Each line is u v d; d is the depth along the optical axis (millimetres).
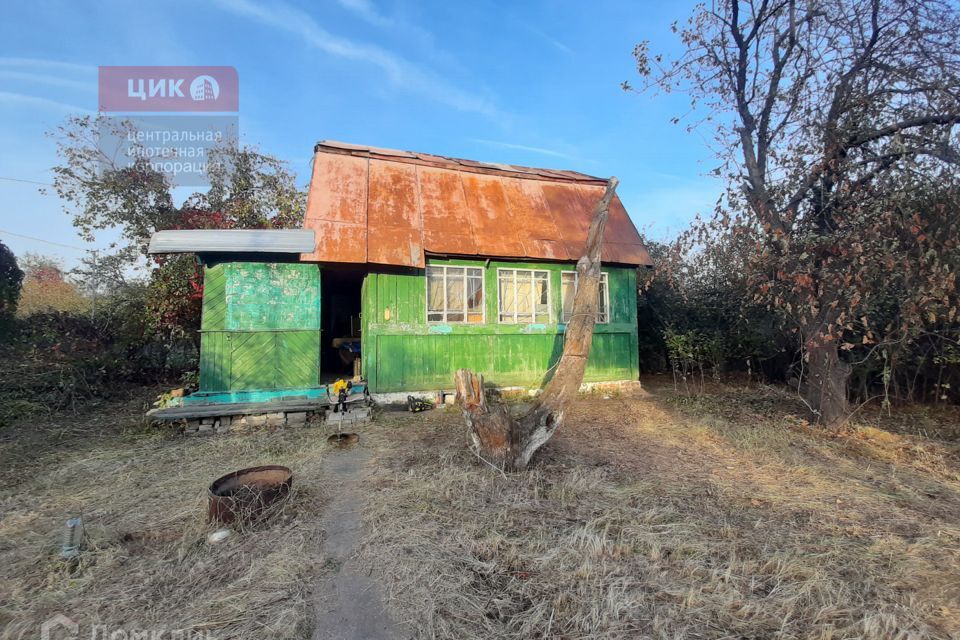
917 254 5062
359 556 2988
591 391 9055
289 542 3148
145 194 10977
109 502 3852
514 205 9336
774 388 9477
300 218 11930
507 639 2215
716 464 4852
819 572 2721
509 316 8672
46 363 8086
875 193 5453
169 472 4598
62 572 2771
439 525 3373
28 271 17594
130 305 10453
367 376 7703
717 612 2410
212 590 2621
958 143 5363
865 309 5578
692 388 9961
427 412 7395
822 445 5484
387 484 4242
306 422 6645
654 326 11648
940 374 7012
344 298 11938
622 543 3070
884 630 2250
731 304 9508
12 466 4730
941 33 5453
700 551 2994
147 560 2932
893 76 5766
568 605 2471
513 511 3611
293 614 2387
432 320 8156
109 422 6711
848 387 7863
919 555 2969
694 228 7098
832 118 6035
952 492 4051
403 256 7578
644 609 2430
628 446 5527
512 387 8594
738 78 7152
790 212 6102
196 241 6637
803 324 6406
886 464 4820
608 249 9312
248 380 6863
